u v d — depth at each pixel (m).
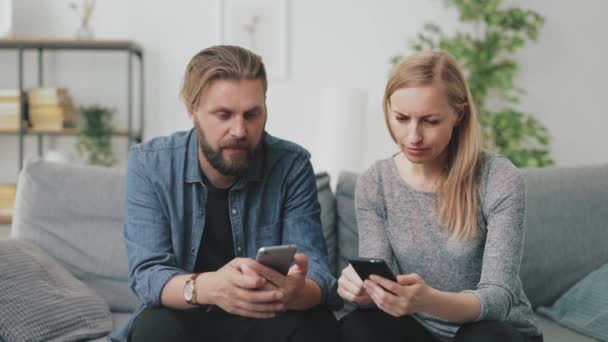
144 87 3.55
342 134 3.23
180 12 3.53
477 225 1.35
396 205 1.42
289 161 1.49
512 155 3.24
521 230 1.29
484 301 1.17
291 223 1.46
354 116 3.24
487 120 3.29
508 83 3.29
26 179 1.76
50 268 1.61
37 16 3.48
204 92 1.28
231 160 1.30
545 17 3.61
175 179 1.42
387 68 3.62
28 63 3.53
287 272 1.17
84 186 1.76
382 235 1.43
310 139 3.63
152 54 3.54
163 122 3.58
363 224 1.45
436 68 1.27
